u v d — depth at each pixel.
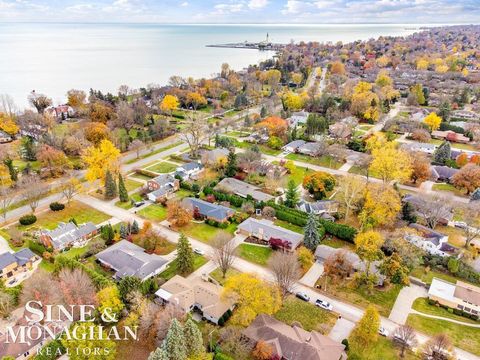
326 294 69.31
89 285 63.34
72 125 156.50
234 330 56.75
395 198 88.75
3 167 108.19
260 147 143.12
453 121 172.25
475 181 103.38
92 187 109.94
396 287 71.44
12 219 92.81
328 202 97.00
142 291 64.44
